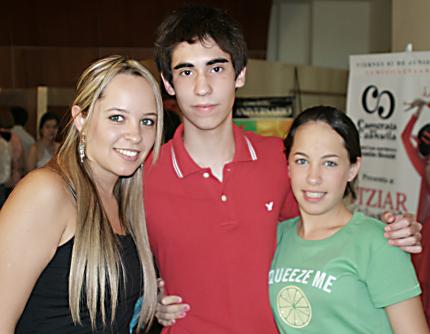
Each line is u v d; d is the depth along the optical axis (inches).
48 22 275.4
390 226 55.5
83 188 54.7
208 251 63.8
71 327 54.1
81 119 55.8
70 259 53.4
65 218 53.0
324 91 238.1
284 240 64.5
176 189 64.9
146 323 64.7
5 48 273.4
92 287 53.7
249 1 288.5
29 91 239.0
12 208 51.0
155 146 60.0
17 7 271.3
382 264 54.3
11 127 224.4
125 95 54.8
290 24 315.6
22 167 209.9
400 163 135.0
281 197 67.6
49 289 53.4
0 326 50.2
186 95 61.6
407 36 157.2
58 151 56.6
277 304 60.4
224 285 63.7
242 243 63.9
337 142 58.0
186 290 65.3
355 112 147.4
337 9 310.5
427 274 105.0
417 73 131.3
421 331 53.9
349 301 55.3
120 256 57.2
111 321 56.1
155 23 285.3
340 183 58.7
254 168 66.3
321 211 59.2
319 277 56.9
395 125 136.4
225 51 60.9
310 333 57.3
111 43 284.4
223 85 61.2
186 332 65.6
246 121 187.5
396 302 53.8
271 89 220.8
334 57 313.4
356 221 58.7
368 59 143.2
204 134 64.7
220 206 64.0
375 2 298.4
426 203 127.0
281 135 188.2
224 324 63.9
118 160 55.9
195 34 59.8
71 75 280.1
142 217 64.1
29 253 50.6
